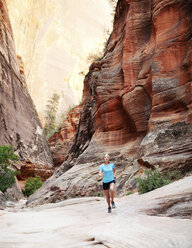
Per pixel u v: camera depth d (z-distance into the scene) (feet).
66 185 46.11
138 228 13.32
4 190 48.16
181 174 29.53
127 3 51.06
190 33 37.11
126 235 12.16
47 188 53.57
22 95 110.52
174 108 36.50
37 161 97.14
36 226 16.10
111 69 53.78
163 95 37.65
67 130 131.44
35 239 12.21
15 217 20.53
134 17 49.47
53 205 32.89
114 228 13.78
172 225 13.35
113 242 11.30
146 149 35.04
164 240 10.91
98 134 52.80
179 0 39.40
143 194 23.54
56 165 128.16
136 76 46.78
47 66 219.82
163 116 37.04
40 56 214.48
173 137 33.68
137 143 44.55
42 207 34.40
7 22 111.65
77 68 249.14
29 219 19.38
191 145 31.19
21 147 89.81
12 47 112.06
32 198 53.93
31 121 111.65
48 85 212.43
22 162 86.43
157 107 37.83
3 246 10.75
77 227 15.14
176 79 37.14
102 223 15.75
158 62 39.55
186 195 17.40
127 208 18.90
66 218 19.35
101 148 49.83
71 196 43.16
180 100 35.65
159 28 41.01
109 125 51.06
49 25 231.30
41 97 203.72
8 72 97.76
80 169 48.49
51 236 12.97
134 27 49.06
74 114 132.77
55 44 236.63
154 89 38.75
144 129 43.62
